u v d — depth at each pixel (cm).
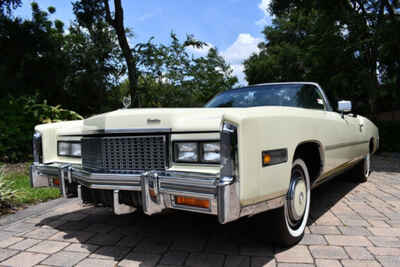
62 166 294
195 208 205
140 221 339
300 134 251
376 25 1215
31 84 1264
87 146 276
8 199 398
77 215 366
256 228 253
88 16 1285
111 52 1400
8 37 1223
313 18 1538
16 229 319
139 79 1049
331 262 231
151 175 218
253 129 200
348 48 1232
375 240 273
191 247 265
